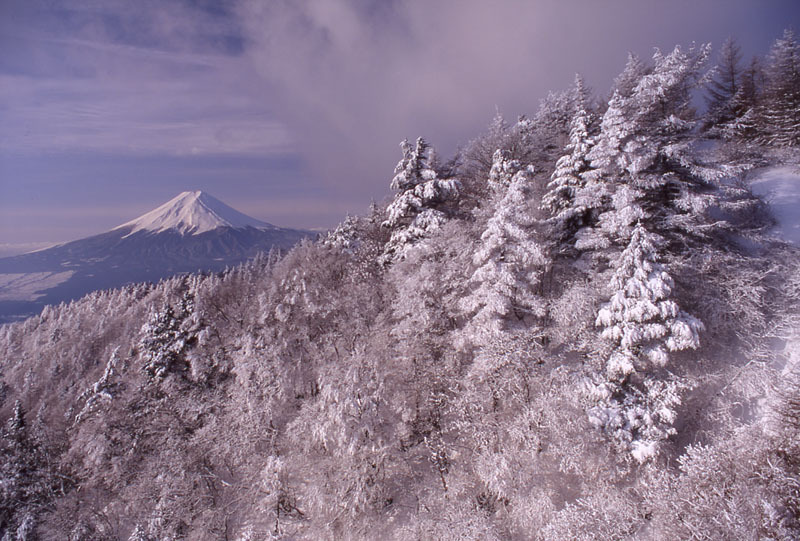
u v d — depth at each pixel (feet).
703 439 57.98
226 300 136.87
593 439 54.90
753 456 41.37
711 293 67.26
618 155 70.59
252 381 84.79
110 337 241.76
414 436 72.74
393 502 66.44
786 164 100.73
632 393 60.08
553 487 56.95
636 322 58.08
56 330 295.69
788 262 68.69
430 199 90.22
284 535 69.36
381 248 123.24
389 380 72.54
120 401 100.68
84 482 97.91
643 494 50.57
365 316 91.15
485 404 62.85
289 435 74.64
